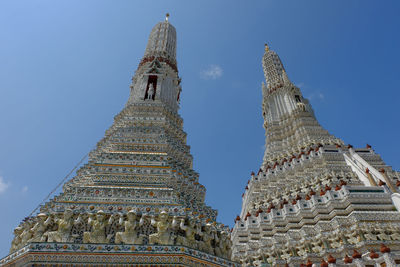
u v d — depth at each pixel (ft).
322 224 94.63
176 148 86.22
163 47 160.66
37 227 46.55
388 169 123.85
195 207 59.06
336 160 139.23
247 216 115.75
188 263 43.21
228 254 54.54
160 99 116.37
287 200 121.19
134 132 86.58
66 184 67.05
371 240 81.71
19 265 41.16
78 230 46.57
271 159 172.65
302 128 180.04
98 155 77.41
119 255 42.22
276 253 94.53
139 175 64.90
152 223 47.24
